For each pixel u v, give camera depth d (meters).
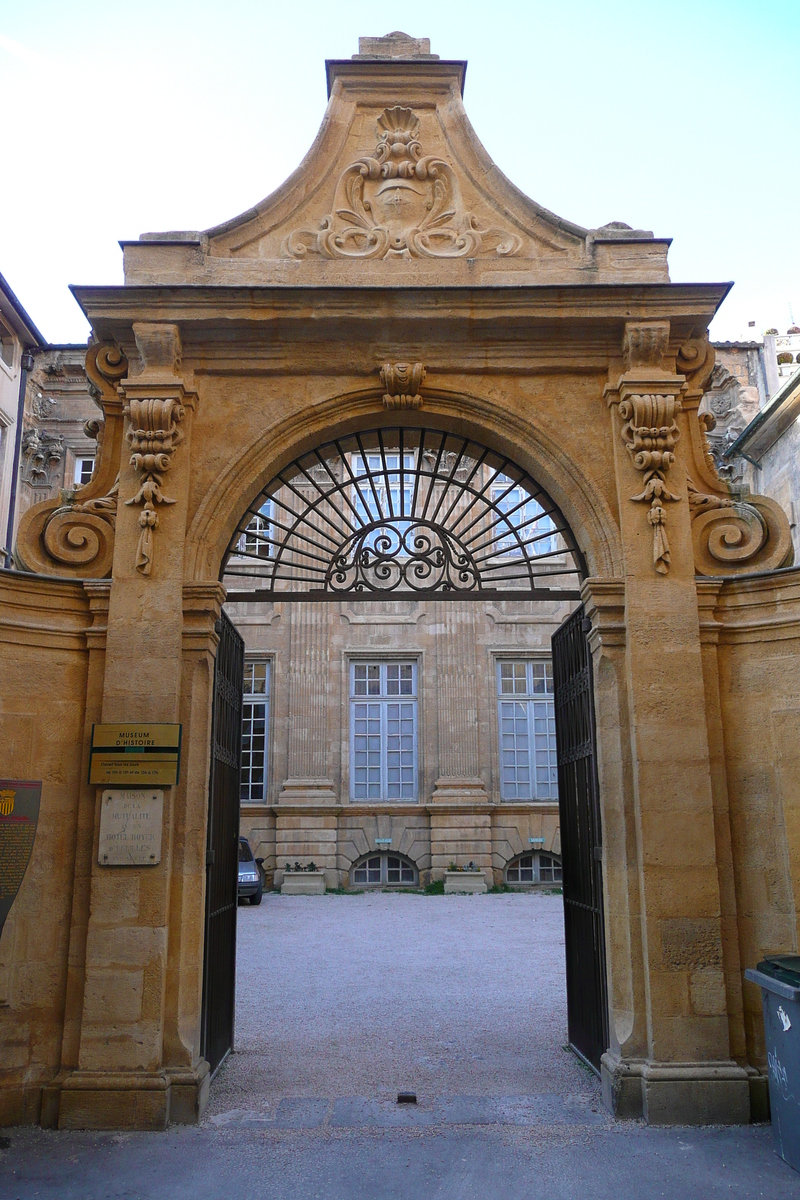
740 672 6.23
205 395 6.53
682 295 6.40
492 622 20.48
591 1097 5.92
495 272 6.78
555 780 20.12
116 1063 5.46
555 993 9.09
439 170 7.07
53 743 6.00
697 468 6.63
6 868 5.70
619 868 5.94
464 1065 6.66
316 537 19.80
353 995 9.02
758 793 6.05
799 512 15.30
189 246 6.73
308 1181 4.66
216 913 6.49
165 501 6.20
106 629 6.15
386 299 6.38
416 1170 4.80
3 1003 5.57
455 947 11.94
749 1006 5.79
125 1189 4.57
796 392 14.70
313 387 6.57
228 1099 5.91
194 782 5.97
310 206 7.02
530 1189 4.57
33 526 6.42
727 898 5.89
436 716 20.00
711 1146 5.09
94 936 5.61
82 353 20.00
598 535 6.37
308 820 19.28
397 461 19.03
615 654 6.18
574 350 6.59
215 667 6.37
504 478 20.44
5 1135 5.28
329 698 20.05
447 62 7.30
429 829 19.44
